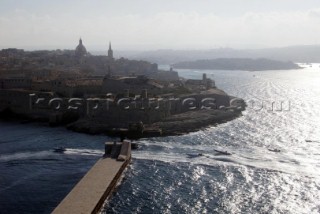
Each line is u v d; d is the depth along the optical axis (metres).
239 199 129.38
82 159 173.38
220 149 192.12
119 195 132.62
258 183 144.25
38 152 185.25
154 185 142.00
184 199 129.12
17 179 147.00
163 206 123.50
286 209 122.25
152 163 168.00
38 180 145.88
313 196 132.75
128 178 149.50
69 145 199.38
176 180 147.12
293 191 136.88
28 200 127.38
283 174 154.12
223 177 150.38
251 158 176.38
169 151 187.62
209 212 119.25
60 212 112.06
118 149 175.25
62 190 136.00
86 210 113.31
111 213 118.56
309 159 175.88
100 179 138.25
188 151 187.88
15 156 178.25
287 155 182.25
